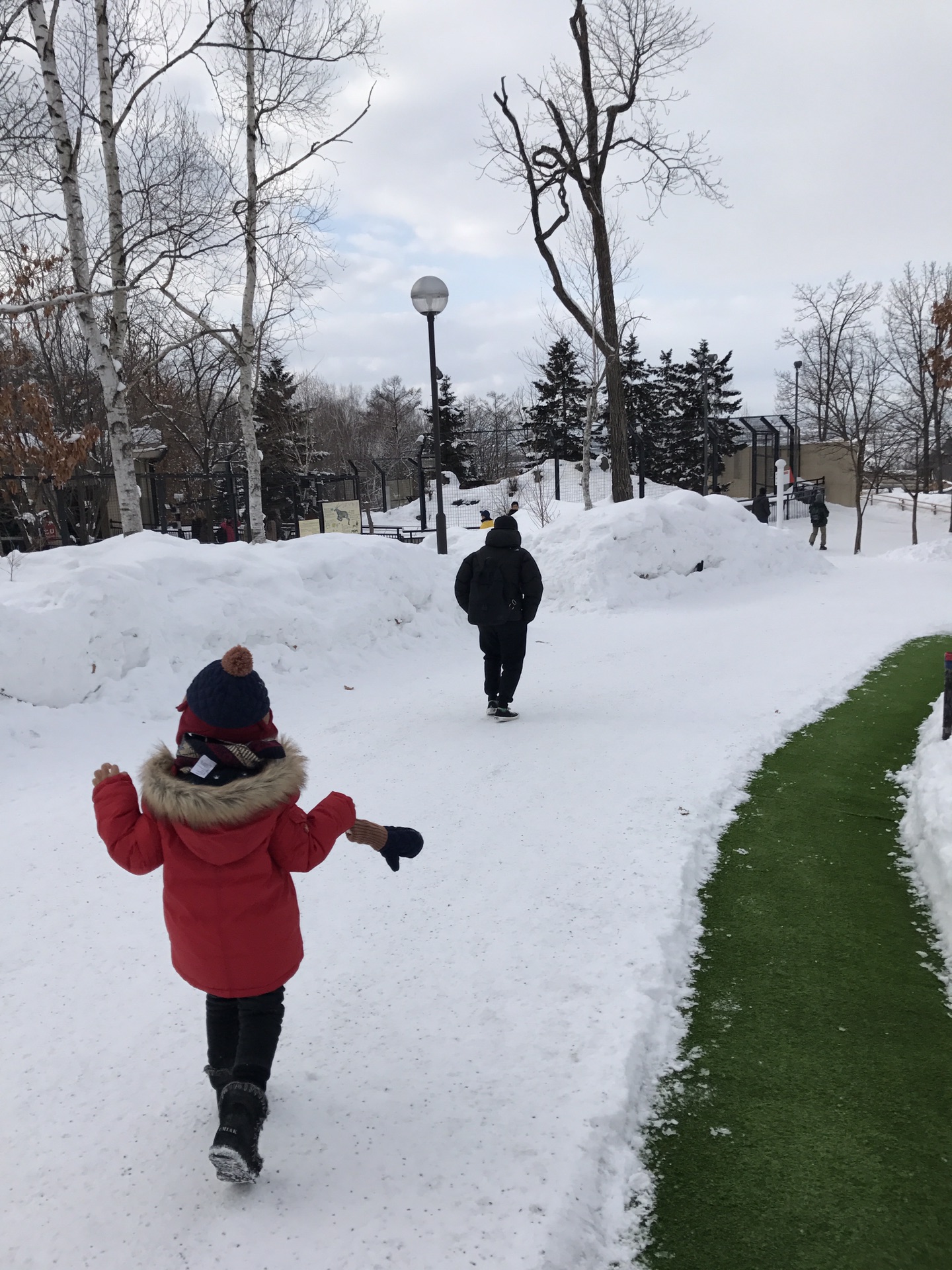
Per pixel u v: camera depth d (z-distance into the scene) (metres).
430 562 12.72
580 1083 2.88
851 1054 3.06
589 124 18.14
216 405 40.44
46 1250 2.30
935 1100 2.81
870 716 7.36
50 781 6.44
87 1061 3.17
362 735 7.41
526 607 7.48
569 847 4.83
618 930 3.90
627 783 5.83
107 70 10.51
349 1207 2.40
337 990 3.54
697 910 4.18
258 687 2.50
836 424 39.41
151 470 29.30
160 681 8.16
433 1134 2.68
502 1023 3.26
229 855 2.38
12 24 9.72
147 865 2.48
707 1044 3.17
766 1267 2.22
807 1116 2.77
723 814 5.36
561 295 18.47
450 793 5.83
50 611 7.69
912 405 39.50
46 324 16.38
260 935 2.46
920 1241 2.27
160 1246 2.30
